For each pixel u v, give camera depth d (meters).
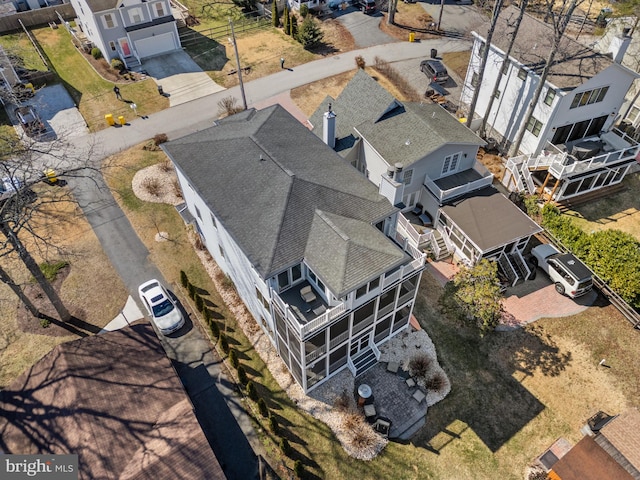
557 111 32.09
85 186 33.94
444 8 59.84
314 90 44.81
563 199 33.25
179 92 44.03
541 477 20.09
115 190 33.78
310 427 21.72
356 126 31.47
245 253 19.56
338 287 18.34
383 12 58.62
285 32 53.56
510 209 29.52
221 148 24.41
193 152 24.52
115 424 18.72
